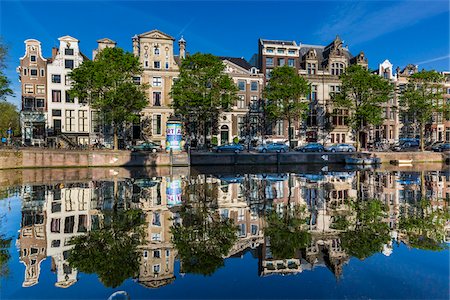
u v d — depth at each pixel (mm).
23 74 46594
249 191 20500
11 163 33219
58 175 29000
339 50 58406
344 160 42656
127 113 37312
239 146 44812
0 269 8086
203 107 42375
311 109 56656
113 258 8820
